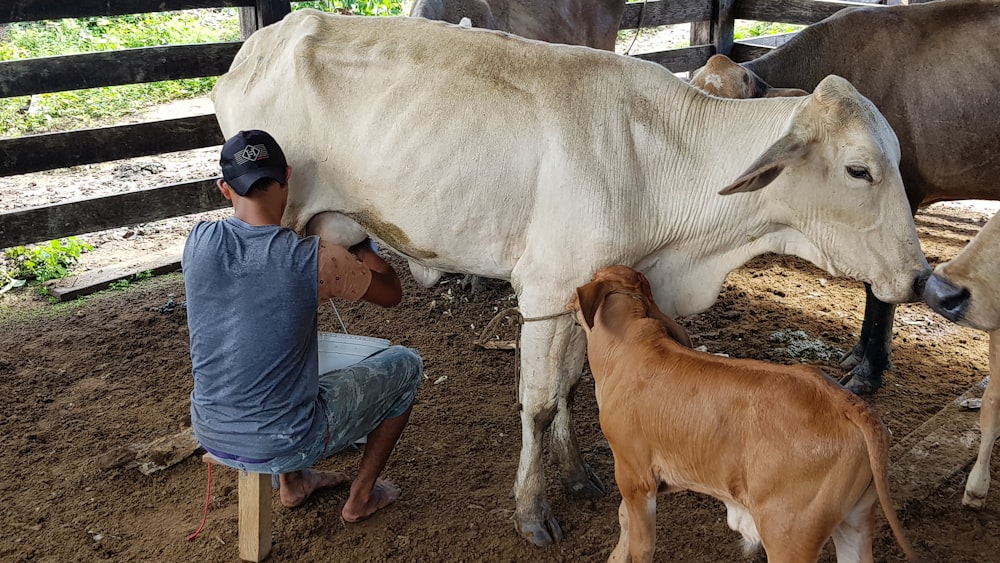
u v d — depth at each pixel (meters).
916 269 3.12
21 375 4.65
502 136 3.16
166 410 4.33
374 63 3.32
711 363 2.66
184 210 6.02
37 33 11.05
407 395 3.43
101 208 5.76
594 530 3.46
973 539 3.37
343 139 3.35
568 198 3.12
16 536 3.40
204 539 3.39
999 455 3.89
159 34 11.42
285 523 3.49
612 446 2.92
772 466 2.46
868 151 2.97
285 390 2.98
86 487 3.72
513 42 3.34
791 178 3.12
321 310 5.52
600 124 3.17
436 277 3.82
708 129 3.26
